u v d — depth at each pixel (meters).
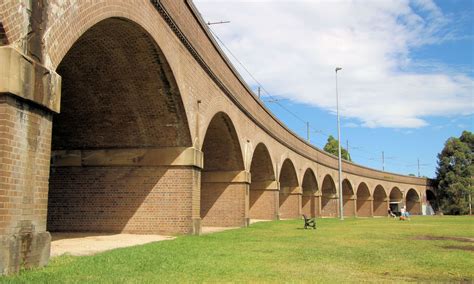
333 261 10.58
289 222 32.34
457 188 81.19
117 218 17.70
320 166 50.38
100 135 17.66
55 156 18.20
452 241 17.00
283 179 42.72
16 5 7.44
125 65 14.59
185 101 16.64
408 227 27.33
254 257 11.00
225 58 21.91
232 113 23.81
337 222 34.62
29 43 7.74
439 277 8.57
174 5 15.09
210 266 9.25
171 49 15.08
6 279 6.66
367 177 67.50
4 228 7.08
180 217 17.31
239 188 26.55
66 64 14.22
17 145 7.42
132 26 12.47
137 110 16.61
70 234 16.88
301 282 7.67
